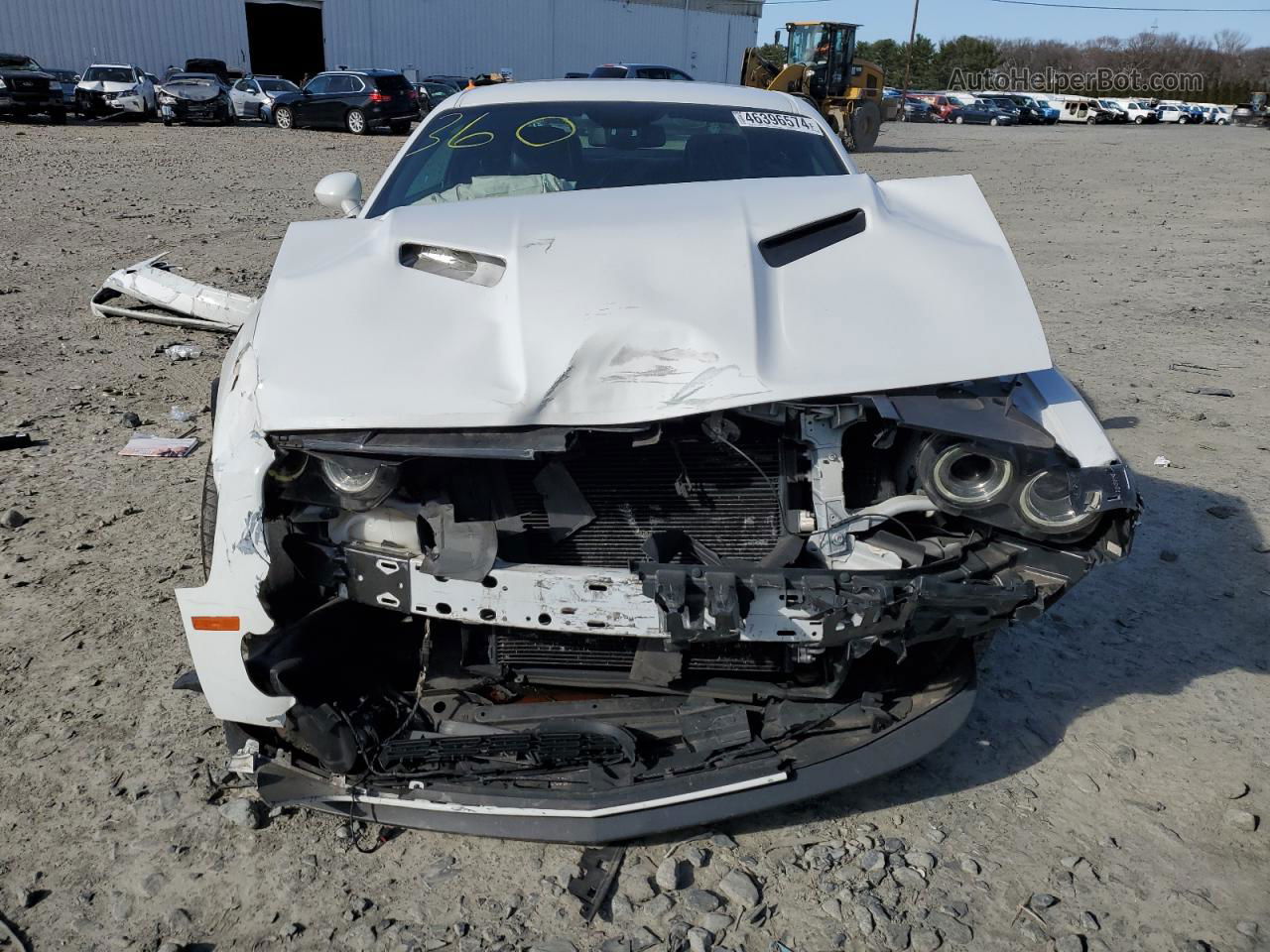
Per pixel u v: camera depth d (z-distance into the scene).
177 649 3.15
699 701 2.36
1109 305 8.46
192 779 2.57
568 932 2.14
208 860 2.32
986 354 2.24
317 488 2.19
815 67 23.48
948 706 2.38
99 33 33.06
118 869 2.29
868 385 2.13
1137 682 3.09
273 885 2.26
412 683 2.46
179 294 6.83
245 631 2.24
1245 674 3.15
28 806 2.47
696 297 2.26
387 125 24.17
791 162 3.52
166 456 4.75
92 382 5.78
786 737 2.32
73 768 2.61
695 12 50.38
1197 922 2.20
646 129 3.61
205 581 2.28
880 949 2.12
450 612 2.19
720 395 2.09
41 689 2.93
